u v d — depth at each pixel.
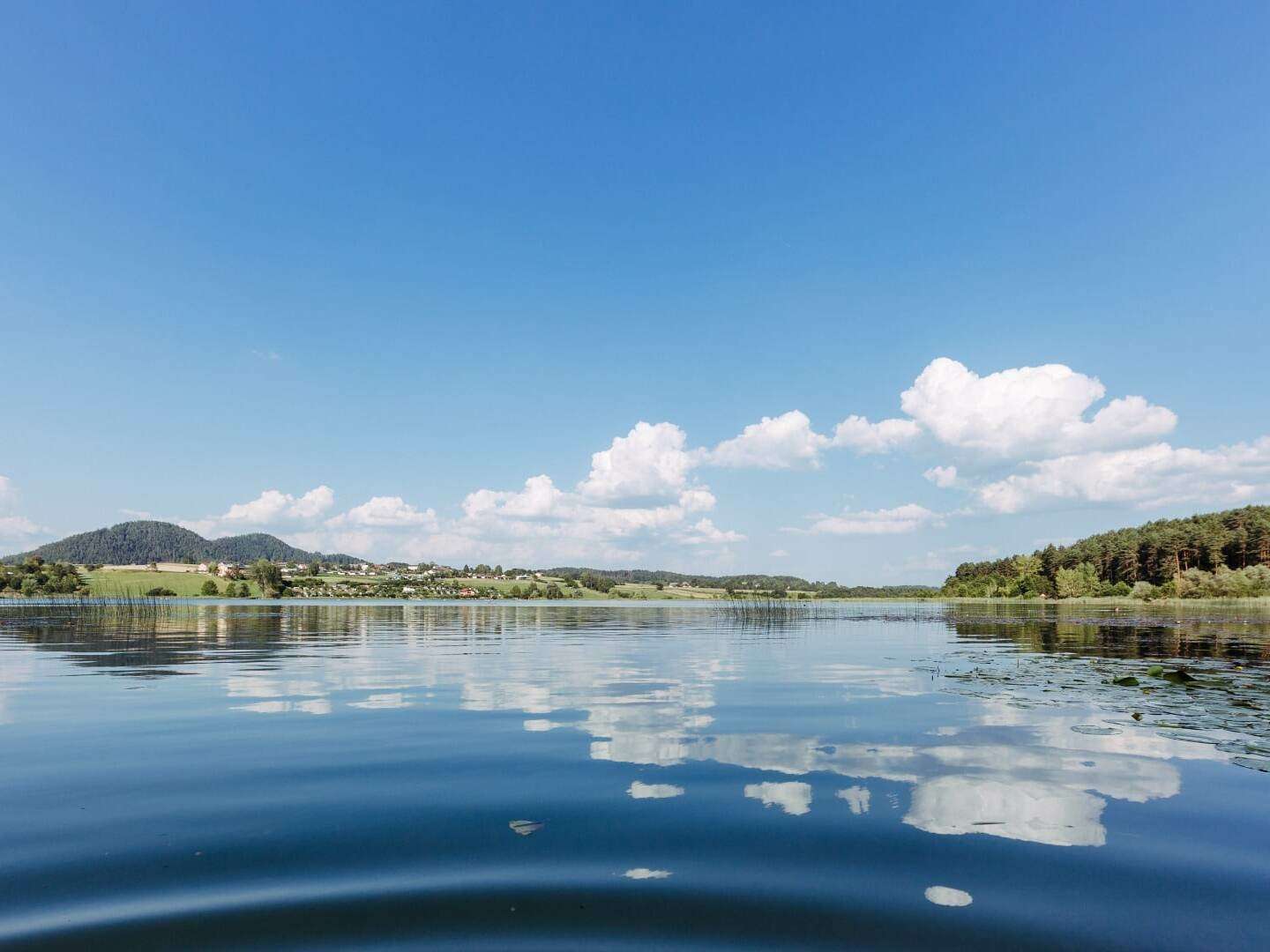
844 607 90.69
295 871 5.70
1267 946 4.54
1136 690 14.25
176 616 56.12
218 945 4.54
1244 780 7.99
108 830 6.62
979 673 17.31
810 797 7.46
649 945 4.56
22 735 10.58
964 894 5.29
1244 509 133.00
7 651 24.12
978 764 8.67
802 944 4.55
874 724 11.09
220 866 5.79
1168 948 4.51
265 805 7.34
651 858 5.95
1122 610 70.69
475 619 56.72
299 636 33.41
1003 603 121.31
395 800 7.47
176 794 7.68
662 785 7.95
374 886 5.43
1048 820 6.78
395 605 114.62
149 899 5.20
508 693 14.61
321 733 10.64
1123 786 7.78
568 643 29.31
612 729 10.88
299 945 4.54
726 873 5.65
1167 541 132.88
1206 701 12.97
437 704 13.21
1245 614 56.00
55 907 5.07
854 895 5.26
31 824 6.79
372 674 17.91
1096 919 4.89
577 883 5.46
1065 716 11.63
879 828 6.59
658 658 22.03
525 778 8.20
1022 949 4.50
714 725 11.14
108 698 14.04
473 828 6.64
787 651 24.75
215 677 17.33
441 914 4.98
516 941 4.61
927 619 52.41
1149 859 5.89
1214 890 5.34
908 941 4.60
